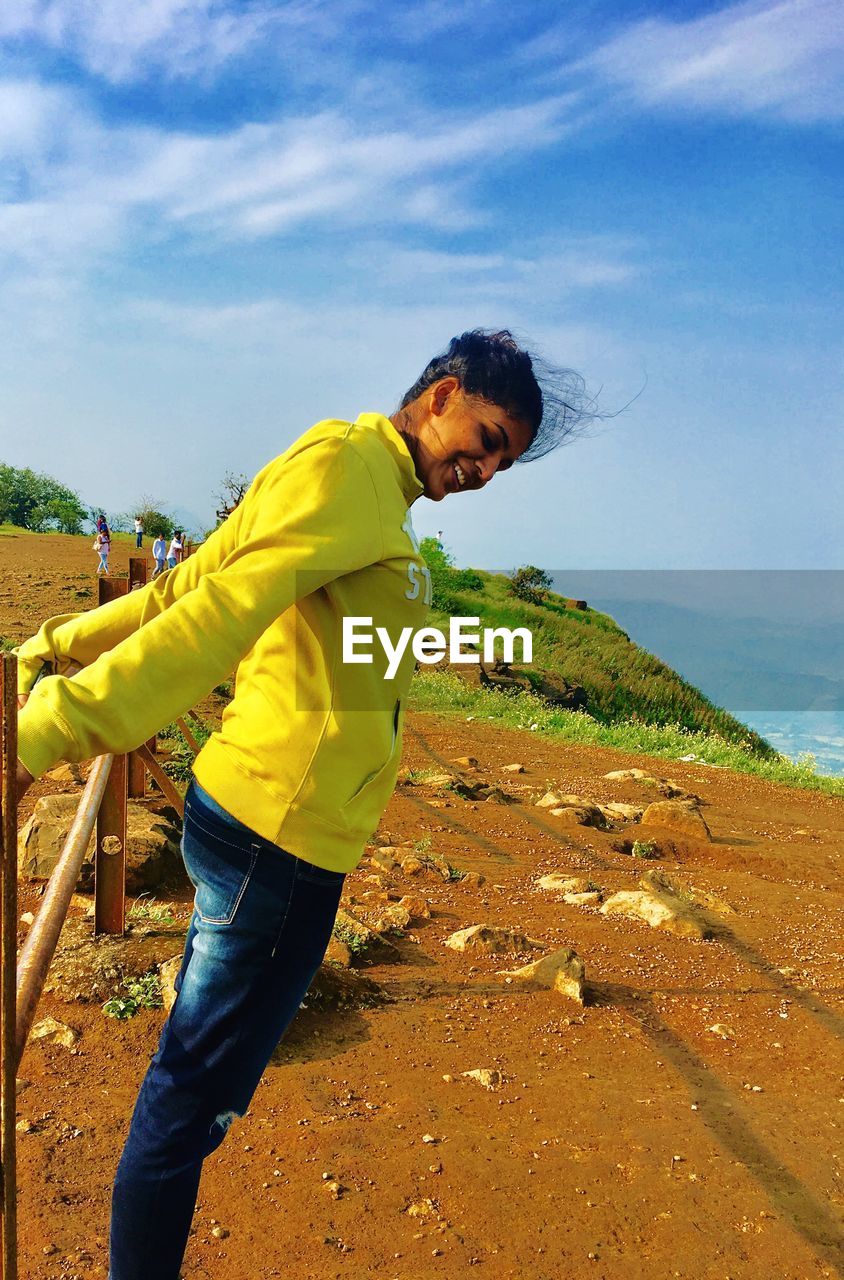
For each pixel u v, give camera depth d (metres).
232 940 1.63
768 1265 2.78
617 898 6.37
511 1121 3.47
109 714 1.23
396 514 1.62
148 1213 1.68
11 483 90.38
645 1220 2.94
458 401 1.76
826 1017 4.79
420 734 14.92
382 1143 3.24
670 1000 4.85
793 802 12.88
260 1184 2.96
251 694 1.65
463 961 5.09
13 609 21.03
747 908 6.77
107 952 4.17
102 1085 3.42
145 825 5.64
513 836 8.35
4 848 1.03
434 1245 2.73
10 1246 1.02
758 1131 3.55
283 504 1.49
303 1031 3.99
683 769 14.74
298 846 1.62
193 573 1.67
